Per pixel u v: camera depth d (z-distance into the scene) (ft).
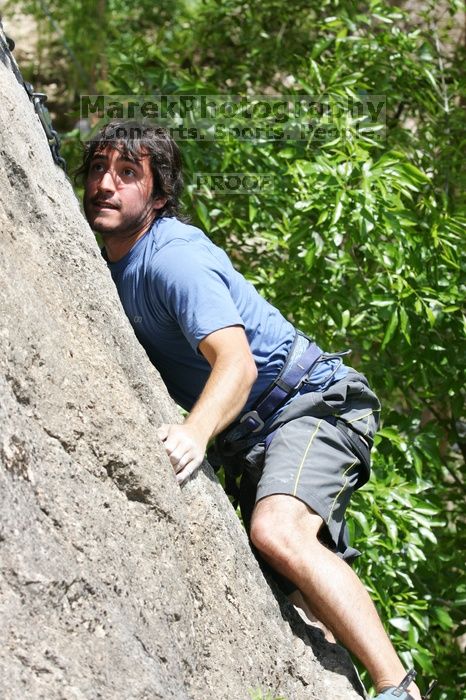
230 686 13.33
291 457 16.52
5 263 12.37
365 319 28.45
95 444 12.62
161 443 13.91
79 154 31.37
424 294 27.20
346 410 17.35
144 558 12.48
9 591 10.29
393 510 25.58
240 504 17.79
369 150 30.01
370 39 31.35
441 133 32.48
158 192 16.66
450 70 34.40
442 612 27.99
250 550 15.61
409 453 27.07
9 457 10.89
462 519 33.86
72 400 12.57
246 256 29.76
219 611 13.91
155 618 12.15
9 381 11.54
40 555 10.75
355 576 15.98
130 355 14.44
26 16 66.74
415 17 39.09
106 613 11.24
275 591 16.70
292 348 17.22
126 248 16.49
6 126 13.83
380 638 15.64
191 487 14.38
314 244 25.55
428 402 32.48
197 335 15.30
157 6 53.98
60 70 63.93
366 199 24.97
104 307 14.30
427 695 25.32
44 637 10.37
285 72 35.73
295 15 35.86
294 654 15.51
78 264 14.28
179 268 15.61
